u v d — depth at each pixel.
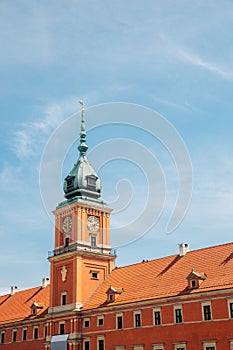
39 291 99.38
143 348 64.69
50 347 78.56
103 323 72.19
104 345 70.69
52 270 84.50
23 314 93.19
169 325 62.28
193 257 70.44
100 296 77.19
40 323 86.25
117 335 69.06
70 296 78.69
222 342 55.59
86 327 74.88
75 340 74.25
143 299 67.38
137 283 73.56
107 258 83.44
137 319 67.31
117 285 76.88
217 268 63.66
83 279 79.19
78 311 76.19
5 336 95.62
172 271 70.31
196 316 59.44
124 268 81.50
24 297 101.69
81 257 80.25
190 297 60.84
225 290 57.03
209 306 58.59
